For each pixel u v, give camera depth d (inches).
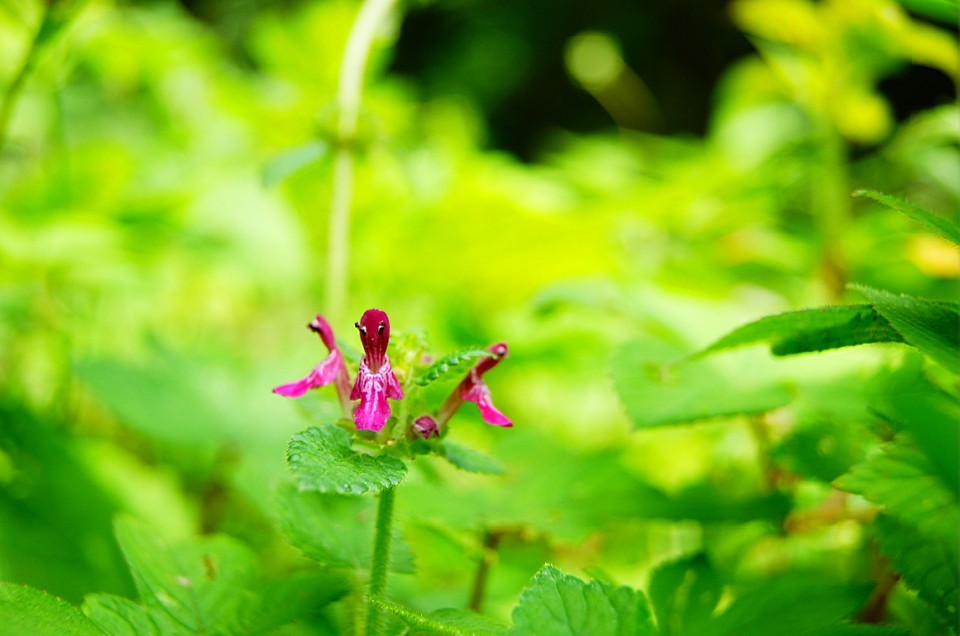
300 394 15.4
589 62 48.5
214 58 42.3
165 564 16.2
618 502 17.8
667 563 16.8
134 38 31.7
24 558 18.6
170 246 30.8
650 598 16.6
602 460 18.4
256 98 33.5
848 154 40.6
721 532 19.0
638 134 48.9
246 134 34.9
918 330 14.8
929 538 15.3
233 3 58.1
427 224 29.4
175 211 30.5
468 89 69.9
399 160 21.9
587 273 30.5
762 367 17.9
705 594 16.5
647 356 17.7
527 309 19.7
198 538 16.5
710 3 62.1
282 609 16.0
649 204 31.3
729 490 20.6
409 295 31.5
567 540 17.4
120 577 18.8
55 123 28.5
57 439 21.1
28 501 19.3
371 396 15.2
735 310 19.6
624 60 64.7
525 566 18.2
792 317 15.5
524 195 34.0
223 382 20.7
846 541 18.6
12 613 15.0
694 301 19.6
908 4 16.3
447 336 27.7
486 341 26.5
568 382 28.2
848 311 15.4
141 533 16.4
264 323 38.9
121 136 40.5
